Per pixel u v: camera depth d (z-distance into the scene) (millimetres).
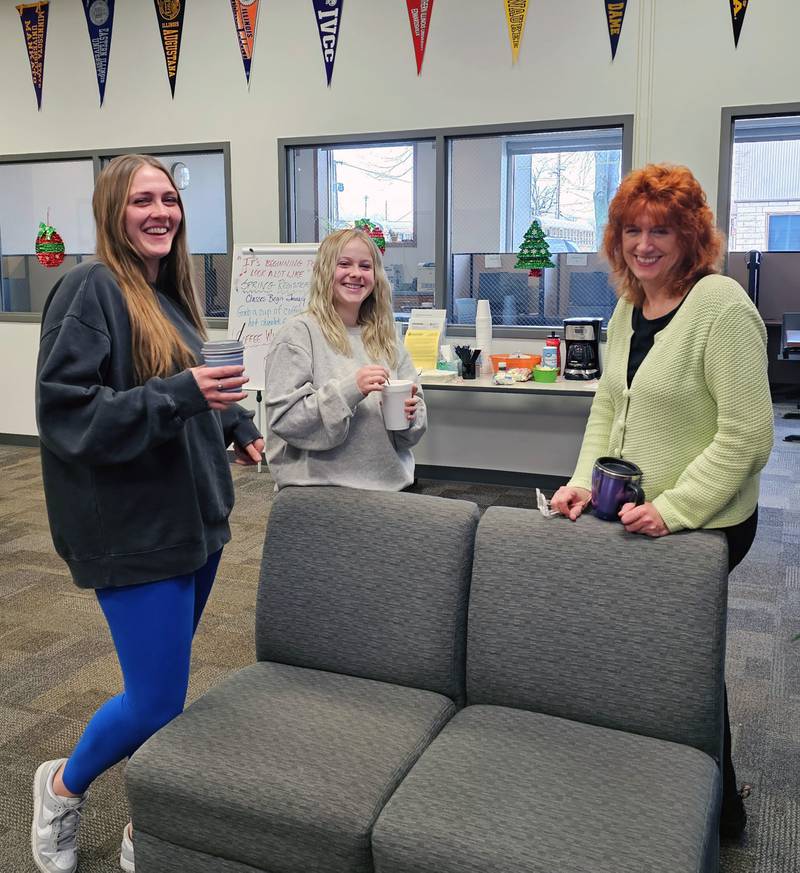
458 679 1729
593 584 1589
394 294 5402
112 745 1664
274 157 5371
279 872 1411
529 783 1402
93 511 1540
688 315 1521
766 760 2201
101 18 5598
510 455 5125
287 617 1836
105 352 1496
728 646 2898
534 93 4734
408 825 1316
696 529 1579
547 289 5074
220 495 1740
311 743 1526
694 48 4422
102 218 1554
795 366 8438
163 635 1620
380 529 1773
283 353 1894
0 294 6340
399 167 5242
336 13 5051
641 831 1283
